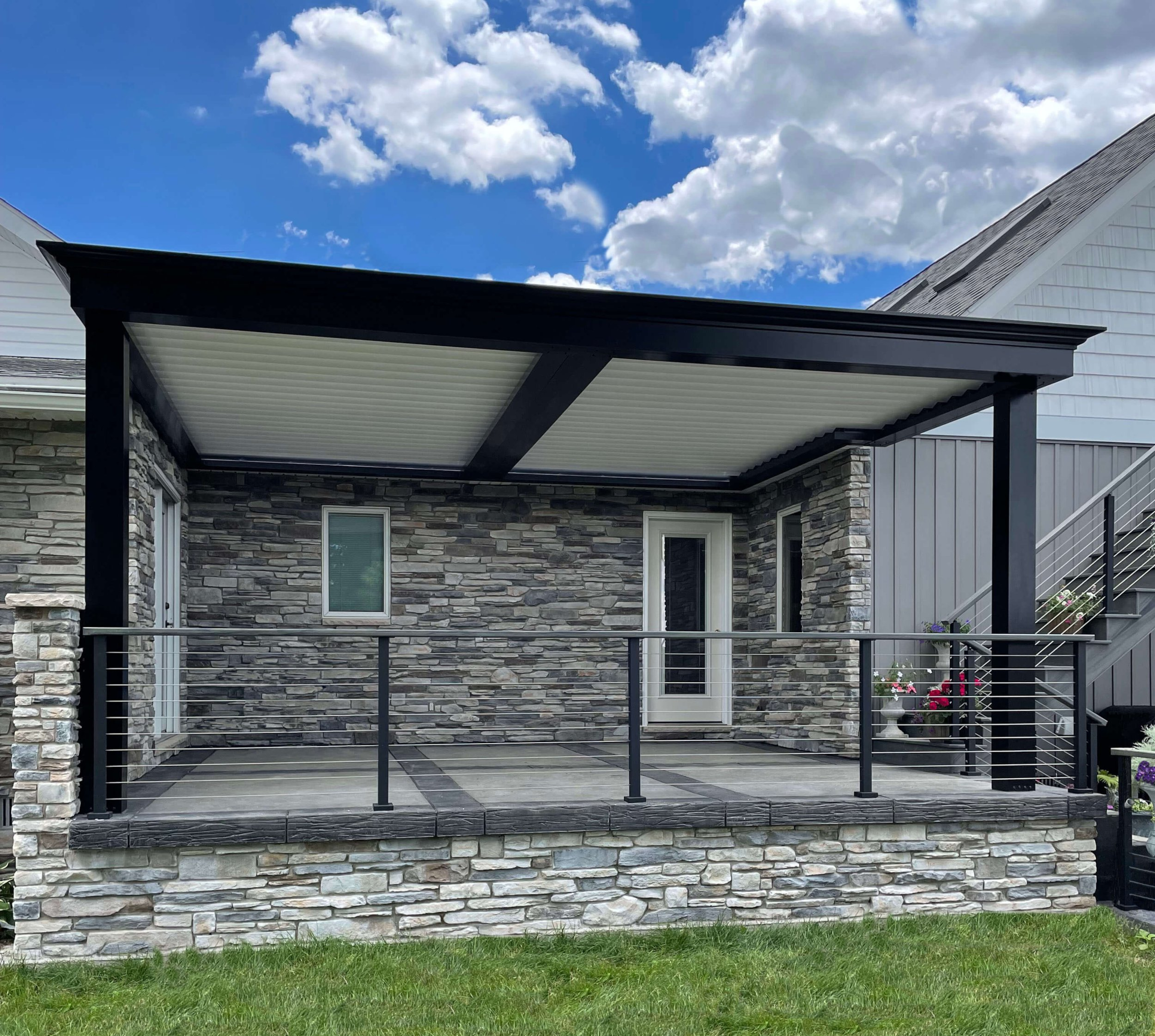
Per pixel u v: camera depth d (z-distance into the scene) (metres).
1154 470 9.48
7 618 7.35
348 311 5.16
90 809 4.96
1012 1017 4.20
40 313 9.57
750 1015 4.18
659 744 9.59
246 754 8.45
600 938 5.08
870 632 8.41
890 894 5.64
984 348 6.09
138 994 4.35
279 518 9.33
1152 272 10.13
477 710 9.64
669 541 10.30
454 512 9.73
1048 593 9.04
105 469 5.02
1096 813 5.91
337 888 5.01
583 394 7.08
